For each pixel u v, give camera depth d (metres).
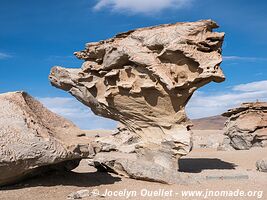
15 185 12.13
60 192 11.91
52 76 21.50
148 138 18.66
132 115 18.98
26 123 12.38
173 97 17.48
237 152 26.34
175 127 17.84
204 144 38.38
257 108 32.25
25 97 14.52
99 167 16.44
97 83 19.83
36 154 11.66
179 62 17.27
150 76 17.80
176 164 17.12
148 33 17.98
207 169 18.97
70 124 15.26
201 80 16.81
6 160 11.16
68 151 12.34
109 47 18.66
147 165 15.07
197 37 17.11
